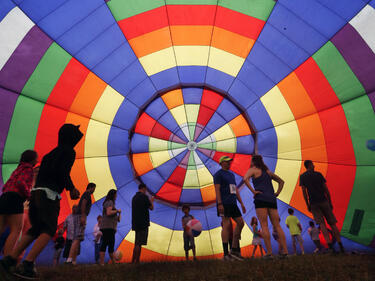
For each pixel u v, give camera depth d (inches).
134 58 373.4
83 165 389.1
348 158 366.0
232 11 345.1
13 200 167.6
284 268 154.6
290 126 394.6
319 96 368.2
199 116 434.6
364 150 355.9
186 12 347.6
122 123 402.3
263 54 369.7
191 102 426.6
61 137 156.9
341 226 355.9
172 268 170.4
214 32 364.2
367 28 319.0
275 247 382.6
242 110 419.2
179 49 378.6
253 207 413.7
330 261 175.6
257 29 354.6
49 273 164.1
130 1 331.9
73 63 351.3
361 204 352.5
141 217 264.7
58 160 149.3
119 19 342.3
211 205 438.9
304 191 255.3
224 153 438.3
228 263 179.8
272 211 211.9
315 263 167.8
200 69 397.1
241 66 384.8
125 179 414.6
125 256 388.5
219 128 437.4
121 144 405.4
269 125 406.6
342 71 346.3
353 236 347.6
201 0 338.0
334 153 373.4
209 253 409.4
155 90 405.4
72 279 146.4
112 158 405.4
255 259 196.5
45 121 353.4
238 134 432.1
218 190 229.5
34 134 347.6
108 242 261.0
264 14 342.3
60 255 342.0
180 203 441.4
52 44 335.0
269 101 394.3
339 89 355.9
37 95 344.8
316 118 378.6
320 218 246.5
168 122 432.1
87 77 363.9
